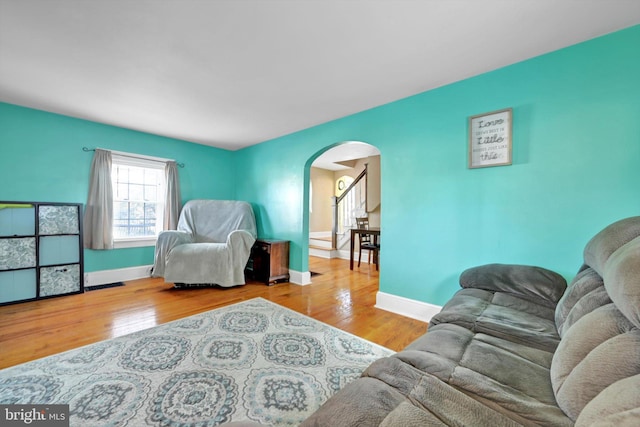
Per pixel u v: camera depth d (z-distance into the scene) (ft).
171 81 7.55
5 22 5.13
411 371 3.12
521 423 2.37
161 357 5.89
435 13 4.93
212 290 11.02
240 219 13.03
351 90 8.10
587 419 1.96
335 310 8.92
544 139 6.23
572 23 5.18
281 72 7.06
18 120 9.46
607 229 4.02
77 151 10.68
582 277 4.19
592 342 2.69
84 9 4.81
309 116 10.30
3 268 8.82
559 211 6.07
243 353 6.11
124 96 8.57
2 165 9.21
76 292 10.14
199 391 4.83
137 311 8.52
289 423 4.15
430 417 2.33
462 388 2.88
